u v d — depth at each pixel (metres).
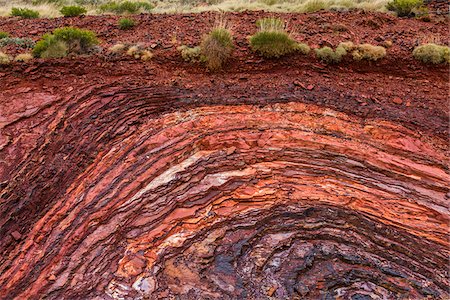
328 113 8.06
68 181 6.50
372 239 6.13
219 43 9.23
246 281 5.57
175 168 6.80
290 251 6.01
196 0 18.62
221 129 7.59
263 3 16.53
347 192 6.62
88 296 5.15
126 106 7.96
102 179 6.54
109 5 15.60
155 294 5.27
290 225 6.27
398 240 6.05
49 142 6.95
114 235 5.82
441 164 7.07
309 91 8.60
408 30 11.02
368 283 5.69
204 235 6.03
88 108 7.76
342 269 5.82
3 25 11.70
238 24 11.04
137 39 10.14
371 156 7.12
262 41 9.30
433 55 9.20
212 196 6.50
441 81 9.13
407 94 8.70
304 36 10.20
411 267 5.80
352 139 7.49
